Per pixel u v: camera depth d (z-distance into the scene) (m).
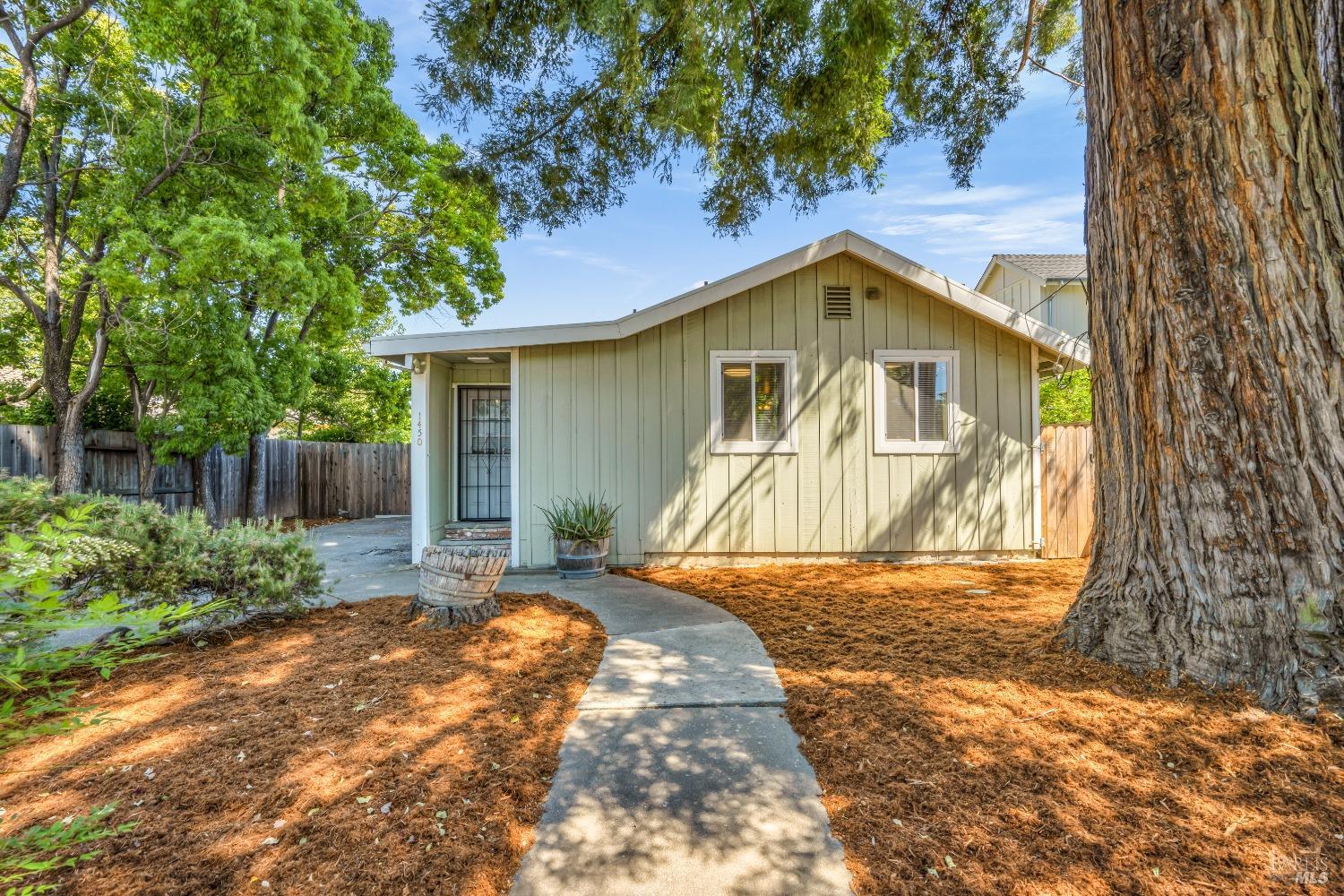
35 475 8.57
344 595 5.38
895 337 7.13
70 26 8.27
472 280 14.34
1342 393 2.47
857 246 6.82
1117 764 2.26
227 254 8.36
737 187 7.14
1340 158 2.58
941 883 1.74
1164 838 1.87
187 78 8.81
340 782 2.25
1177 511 2.81
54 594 1.51
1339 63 2.87
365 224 12.52
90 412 10.23
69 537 1.78
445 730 2.69
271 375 10.56
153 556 3.76
